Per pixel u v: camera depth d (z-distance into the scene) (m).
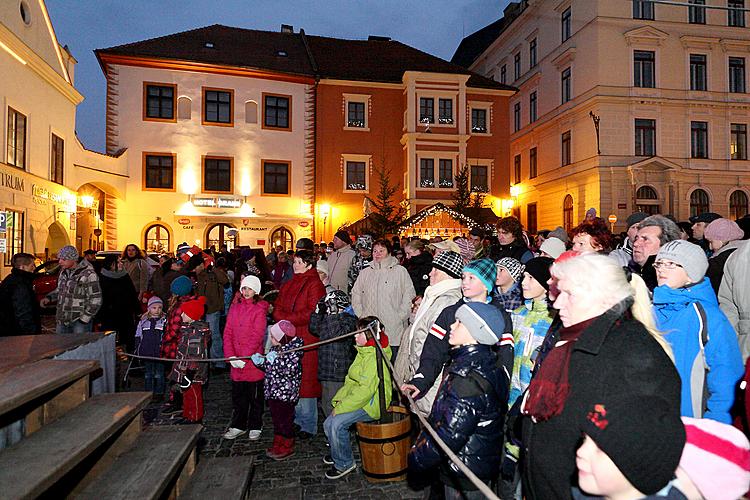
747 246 3.71
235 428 5.89
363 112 29.17
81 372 3.48
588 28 29.67
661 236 4.09
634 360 1.88
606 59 28.88
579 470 1.82
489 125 30.22
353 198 28.75
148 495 2.99
